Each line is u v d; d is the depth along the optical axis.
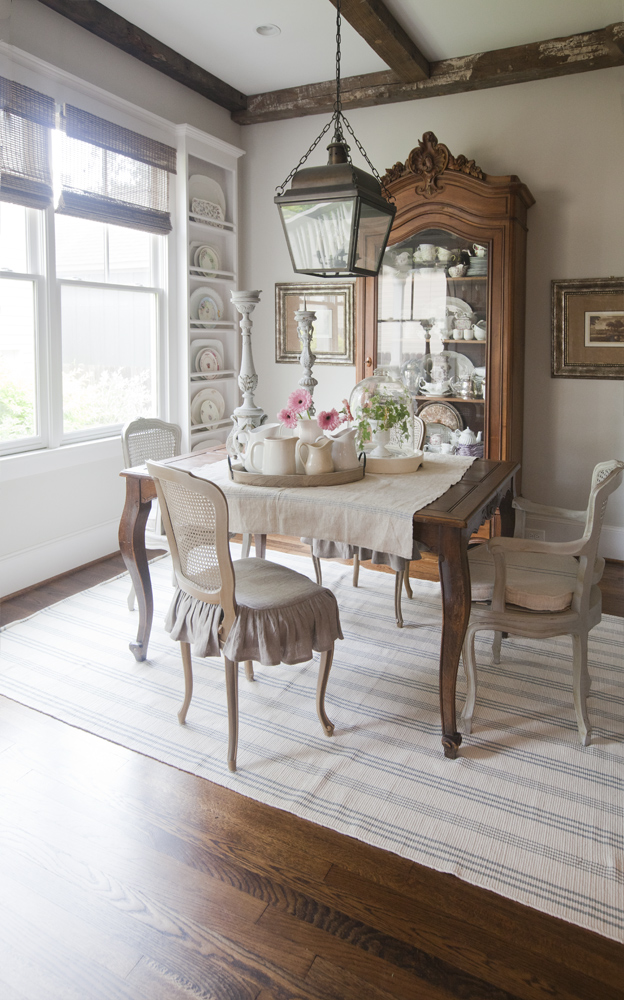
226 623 2.00
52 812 1.88
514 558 2.50
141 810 1.90
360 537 2.13
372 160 4.41
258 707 2.41
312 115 4.54
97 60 3.53
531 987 1.39
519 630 2.16
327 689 2.54
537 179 3.98
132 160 3.79
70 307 3.62
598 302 3.91
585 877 1.66
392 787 1.99
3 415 3.29
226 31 3.60
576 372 4.03
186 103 4.22
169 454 3.28
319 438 2.46
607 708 2.42
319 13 3.38
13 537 3.38
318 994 1.37
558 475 4.20
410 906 1.59
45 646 2.85
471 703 2.23
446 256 3.89
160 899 1.60
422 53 3.77
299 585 2.18
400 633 3.02
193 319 4.45
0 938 1.50
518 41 3.65
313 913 1.57
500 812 1.89
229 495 2.29
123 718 2.33
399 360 4.14
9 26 2.93
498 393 3.87
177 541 2.15
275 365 4.93
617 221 3.83
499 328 3.80
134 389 4.11
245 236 4.90
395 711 2.39
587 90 3.79
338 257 2.14
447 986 1.39
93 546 3.88
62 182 3.36
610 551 4.10
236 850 1.76
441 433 4.07
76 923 1.54
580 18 3.39
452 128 4.16
